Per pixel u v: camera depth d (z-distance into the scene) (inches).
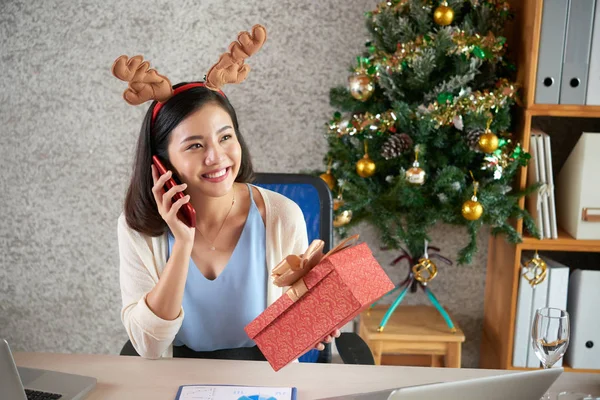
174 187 50.7
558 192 88.8
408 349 87.0
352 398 38.8
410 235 82.1
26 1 93.9
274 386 45.6
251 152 97.3
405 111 77.2
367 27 84.0
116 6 93.4
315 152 97.0
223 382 46.4
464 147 79.8
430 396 35.3
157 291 51.4
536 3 76.4
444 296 100.7
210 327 59.3
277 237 60.4
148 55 94.6
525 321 86.0
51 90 96.6
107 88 96.1
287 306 43.8
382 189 84.0
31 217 101.2
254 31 53.3
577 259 97.8
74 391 44.1
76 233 101.4
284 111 95.8
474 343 101.9
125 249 58.6
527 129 80.3
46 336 105.5
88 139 98.0
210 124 51.7
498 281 92.4
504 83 79.0
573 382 46.8
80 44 94.8
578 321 85.8
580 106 79.0
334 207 82.1
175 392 44.9
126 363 49.9
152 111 54.3
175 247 51.4
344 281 42.4
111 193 99.7
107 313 104.1
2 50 95.7
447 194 80.1
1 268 103.3
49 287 103.6
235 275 58.9
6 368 36.8
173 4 92.9
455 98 75.8
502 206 80.1
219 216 58.3
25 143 98.7
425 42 76.0
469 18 78.7
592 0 76.4
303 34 93.2
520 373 37.2
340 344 59.3
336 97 85.4
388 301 100.4
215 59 94.3
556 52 77.8
